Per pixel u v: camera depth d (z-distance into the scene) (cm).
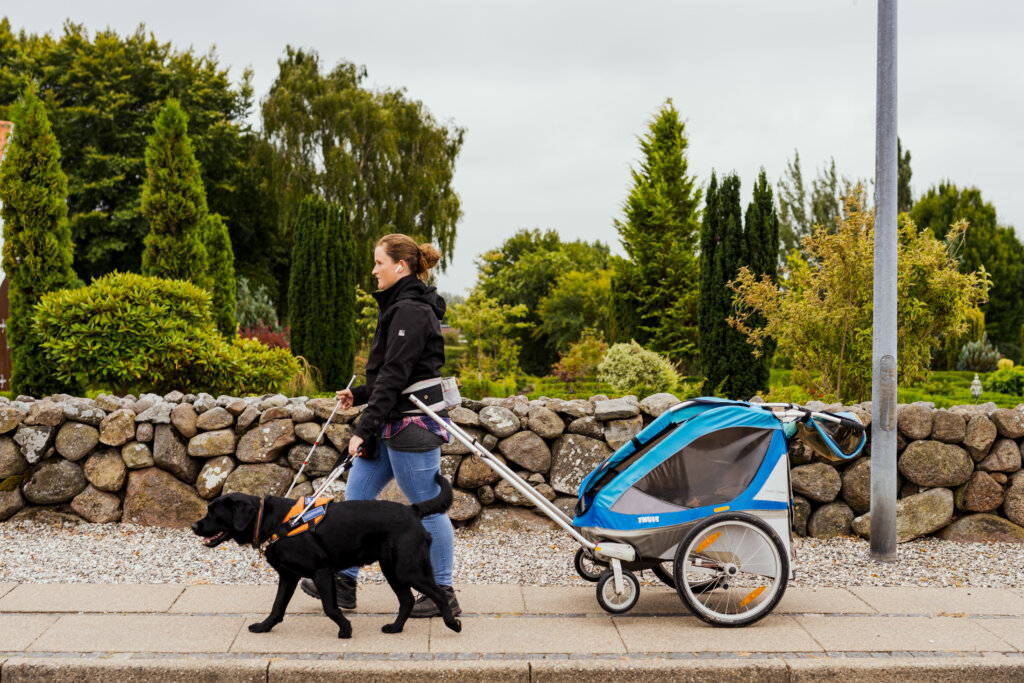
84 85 3191
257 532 405
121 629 421
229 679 374
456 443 648
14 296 1031
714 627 434
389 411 430
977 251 3700
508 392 1166
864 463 638
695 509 441
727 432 455
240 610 452
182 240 1231
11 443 643
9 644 399
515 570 550
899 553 591
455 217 3225
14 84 3130
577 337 3066
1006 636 422
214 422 646
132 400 693
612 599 450
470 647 404
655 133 2339
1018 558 581
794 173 3625
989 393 1527
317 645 403
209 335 1006
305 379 1329
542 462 649
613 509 446
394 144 3091
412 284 451
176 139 1238
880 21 577
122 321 938
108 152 3222
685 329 2141
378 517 409
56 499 639
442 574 446
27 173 1038
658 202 2266
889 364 567
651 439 482
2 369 1474
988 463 627
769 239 1175
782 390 1049
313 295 1566
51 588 485
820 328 959
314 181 3062
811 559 577
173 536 616
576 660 388
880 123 575
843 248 918
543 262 3512
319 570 407
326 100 3083
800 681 383
